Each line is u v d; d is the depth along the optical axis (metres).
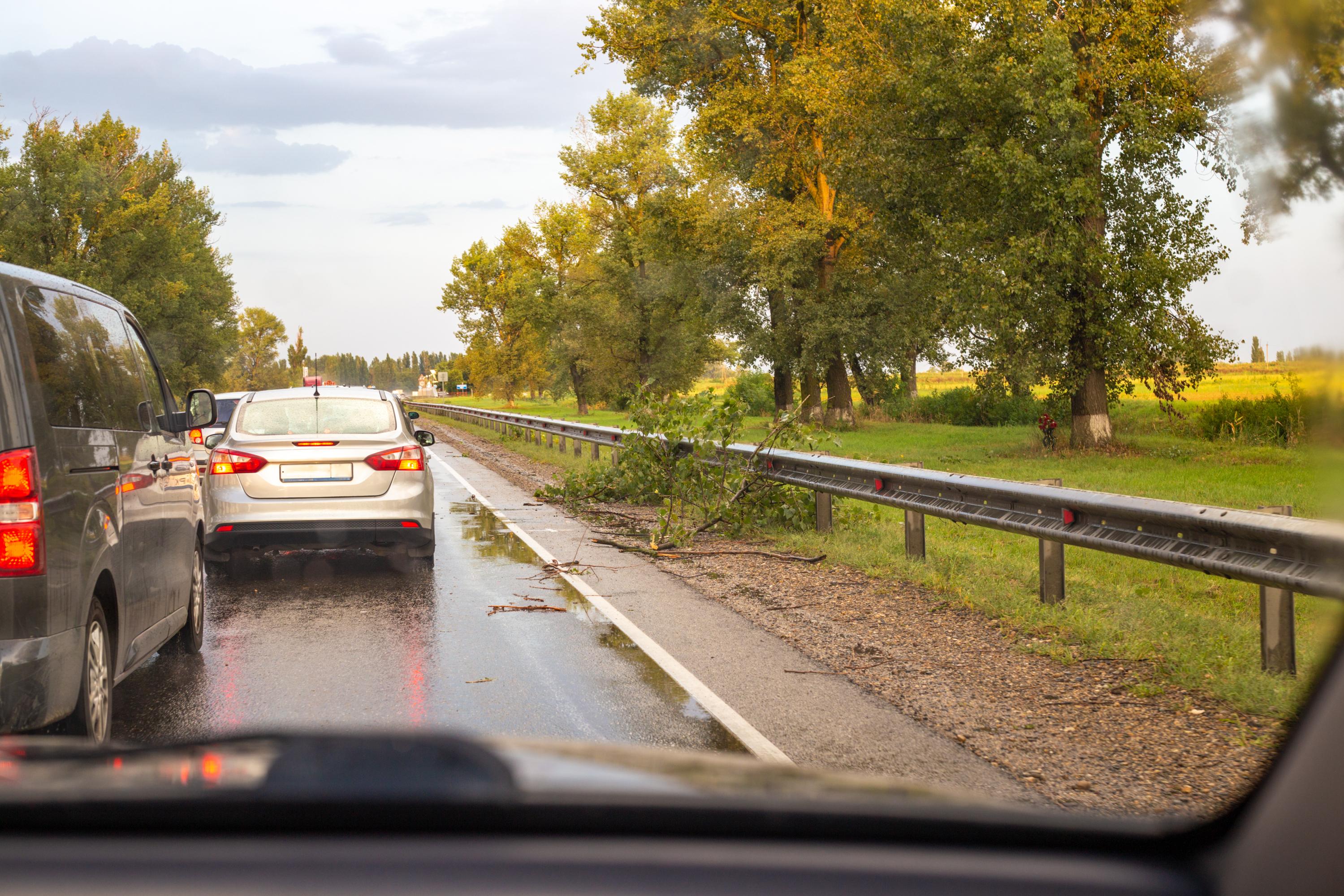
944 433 34.84
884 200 27.33
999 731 5.01
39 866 1.04
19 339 4.07
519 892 1.04
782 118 35.38
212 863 1.06
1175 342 22.44
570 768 1.37
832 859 1.17
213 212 82.25
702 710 5.39
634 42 37.03
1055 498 7.29
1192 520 6.02
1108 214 23.11
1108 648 6.36
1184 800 4.05
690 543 11.24
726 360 60.41
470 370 93.38
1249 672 5.69
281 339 162.75
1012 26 22.38
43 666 3.92
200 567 7.07
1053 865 1.27
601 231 57.72
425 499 9.66
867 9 26.33
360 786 1.14
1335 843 1.33
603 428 20.77
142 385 6.10
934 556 9.99
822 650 6.71
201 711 5.40
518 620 7.74
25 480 3.94
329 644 6.98
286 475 9.34
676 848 1.15
